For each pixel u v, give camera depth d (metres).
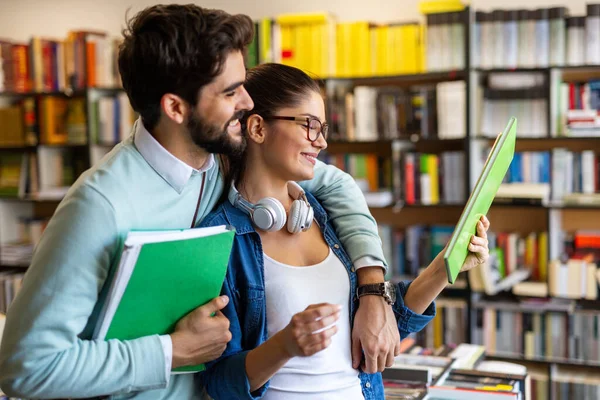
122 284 1.13
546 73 3.92
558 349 3.96
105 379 1.14
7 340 1.14
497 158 1.41
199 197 1.37
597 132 3.81
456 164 4.10
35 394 1.13
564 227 4.21
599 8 3.80
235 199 1.43
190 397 1.37
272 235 1.43
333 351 1.41
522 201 3.94
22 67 4.89
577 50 3.86
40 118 4.92
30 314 1.13
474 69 3.97
